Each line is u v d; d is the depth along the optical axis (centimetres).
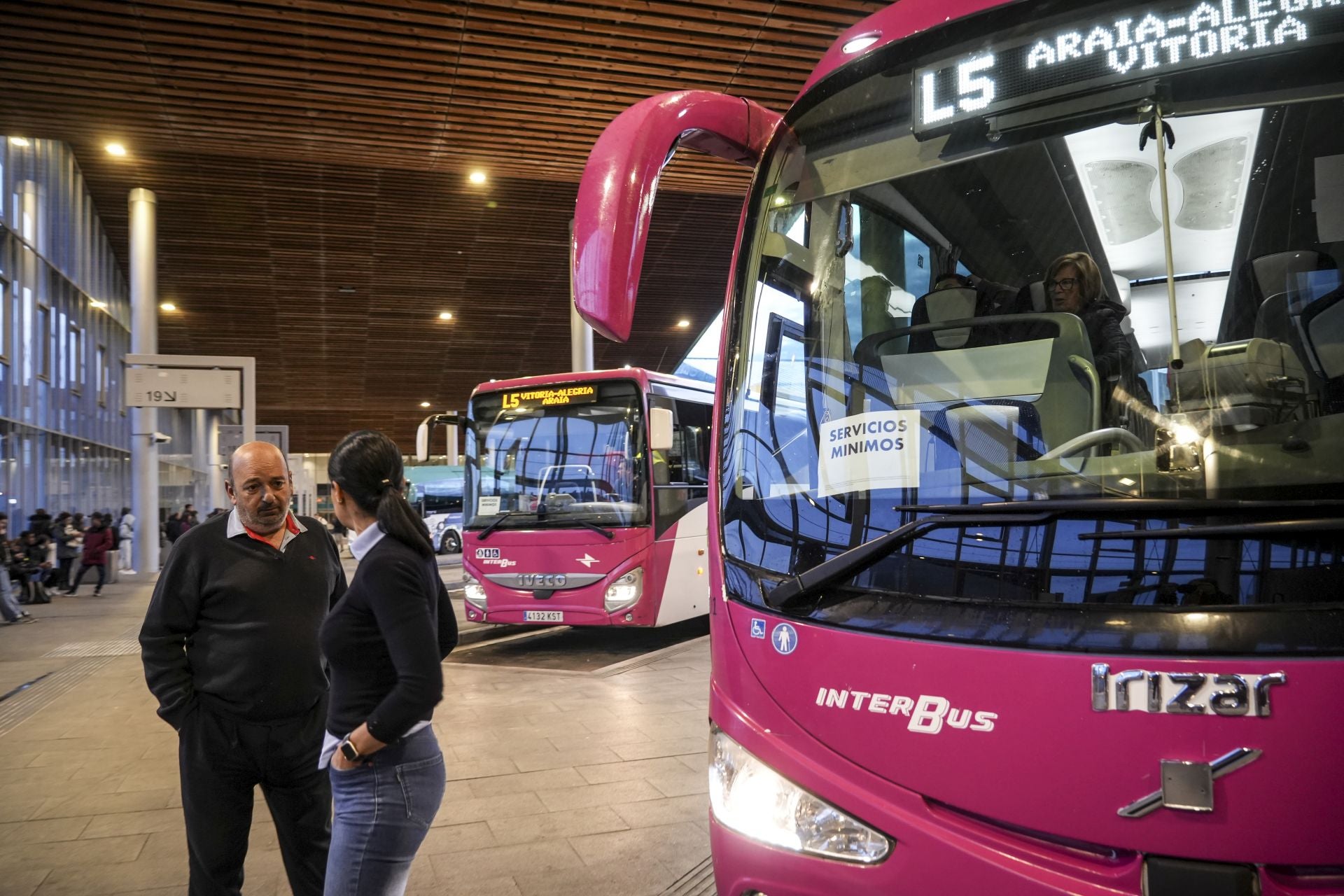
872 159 281
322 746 336
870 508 238
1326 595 181
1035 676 194
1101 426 226
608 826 486
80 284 2309
